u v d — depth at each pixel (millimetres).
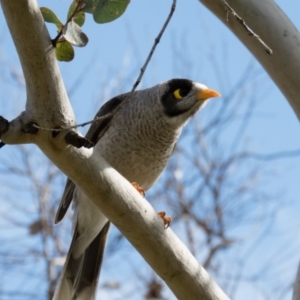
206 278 8203
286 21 10141
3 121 7219
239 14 10133
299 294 8625
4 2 6777
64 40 7266
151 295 15047
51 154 7500
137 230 7977
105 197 7828
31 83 7145
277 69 10039
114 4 7176
